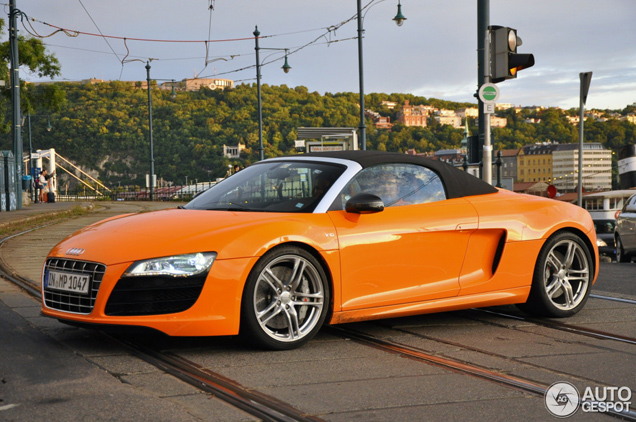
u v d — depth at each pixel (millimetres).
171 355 3762
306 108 152750
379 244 4246
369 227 4242
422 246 4430
